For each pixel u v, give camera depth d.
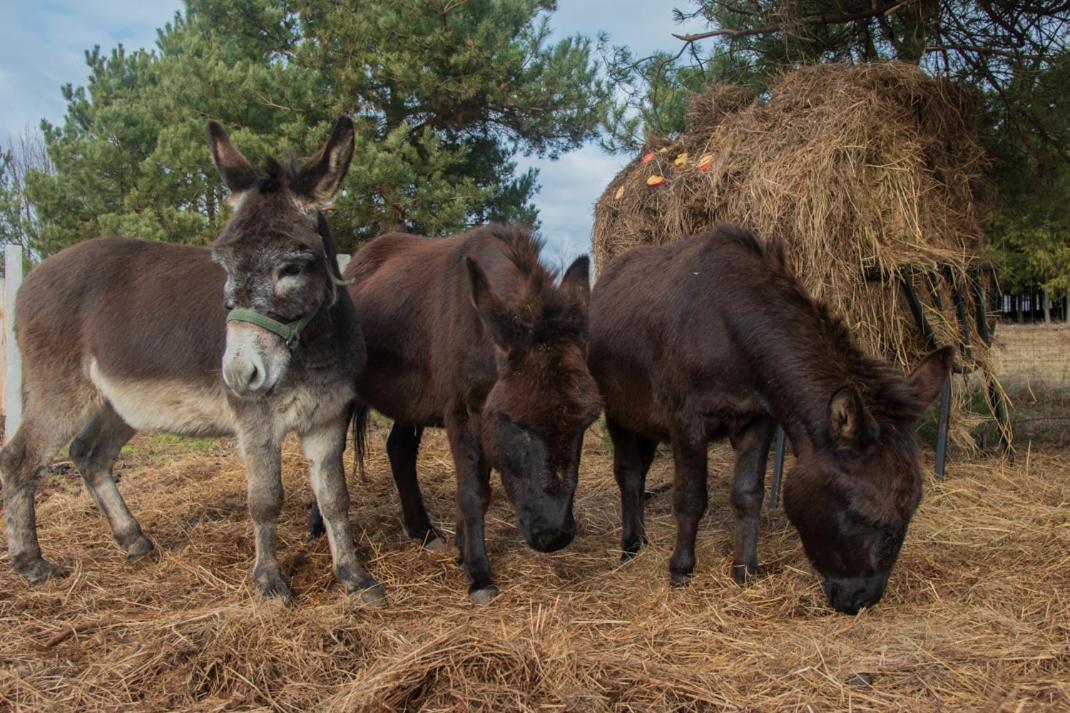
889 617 3.12
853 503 2.96
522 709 2.38
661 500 5.32
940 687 2.49
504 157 14.01
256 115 11.20
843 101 4.80
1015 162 6.33
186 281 3.87
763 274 3.47
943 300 4.95
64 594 3.46
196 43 12.66
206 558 3.94
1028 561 3.71
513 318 3.02
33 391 3.86
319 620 3.03
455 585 3.67
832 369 3.20
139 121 11.98
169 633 2.94
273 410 3.44
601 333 4.16
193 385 3.67
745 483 3.60
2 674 2.69
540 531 2.90
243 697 2.54
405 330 4.04
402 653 2.72
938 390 3.22
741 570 3.61
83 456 4.11
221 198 11.80
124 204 11.50
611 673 2.59
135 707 2.49
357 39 11.10
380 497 5.34
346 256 8.20
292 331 3.14
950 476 5.21
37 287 3.95
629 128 8.02
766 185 4.79
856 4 6.39
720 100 6.03
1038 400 7.69
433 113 12.59
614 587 3.60
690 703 2.42
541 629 2.94
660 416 3.86
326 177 3.29
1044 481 5.05
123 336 3.78
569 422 2.89
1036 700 2.41
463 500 3.56
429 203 11.20
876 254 4.57
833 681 2.52
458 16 11.44
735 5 6.95
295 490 5.37
